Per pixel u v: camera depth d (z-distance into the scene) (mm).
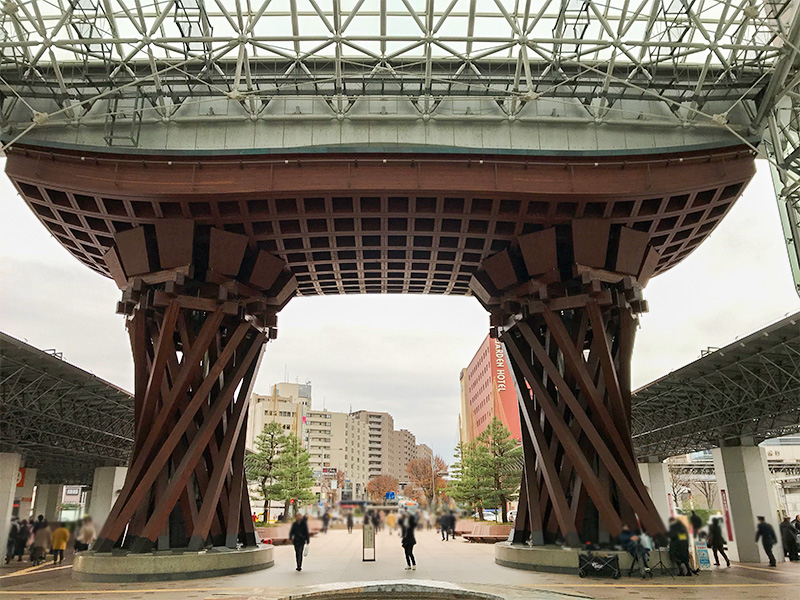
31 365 37719
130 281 29891
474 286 36219
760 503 39969
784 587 20984
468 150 27203
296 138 28391
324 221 31016
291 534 28453
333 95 27422
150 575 24234
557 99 29281
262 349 33219
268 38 24359
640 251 29672
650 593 19406
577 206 28422
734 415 41500
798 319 29641
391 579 23359
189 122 28406
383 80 27172
